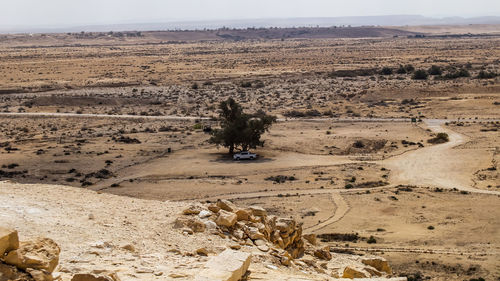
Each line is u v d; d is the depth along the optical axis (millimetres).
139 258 15711
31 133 132875
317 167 99750
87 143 121000
